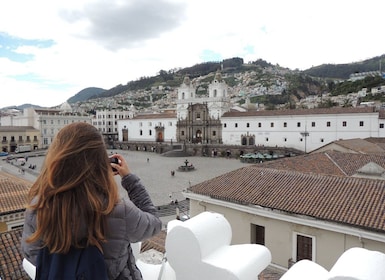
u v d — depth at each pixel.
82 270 1.78
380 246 13.12
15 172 65.25
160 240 12.16
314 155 28.81
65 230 1.79
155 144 101.00
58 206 1.83
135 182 2.52
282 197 16.95
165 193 45.88
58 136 2.11
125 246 2.00
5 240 10.88
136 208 2.12
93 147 2.03
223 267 2.47
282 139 78.38
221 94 94.00
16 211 15.74
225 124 89.50
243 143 85.75
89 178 1.92
